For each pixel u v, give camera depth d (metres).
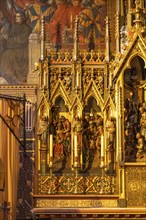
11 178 21.70
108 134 20.47
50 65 20.94
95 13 25.23
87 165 20.67
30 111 24.16
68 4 25.34
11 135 21.86
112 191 20.39
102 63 20.92
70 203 20.30
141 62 20.94
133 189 20.11
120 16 23.48
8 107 21.53
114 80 20.56
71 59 21.02
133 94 20.91
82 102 20.72
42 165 20.55
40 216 19.94
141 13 21.08
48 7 25.36
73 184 20.45
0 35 25.12
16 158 22.16
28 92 24.52
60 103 20.94
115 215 19.94
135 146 20.58
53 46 24.97
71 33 25.12
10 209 21.56
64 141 20.75
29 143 23.95
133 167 20.20
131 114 20.72
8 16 25.33
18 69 24.86
